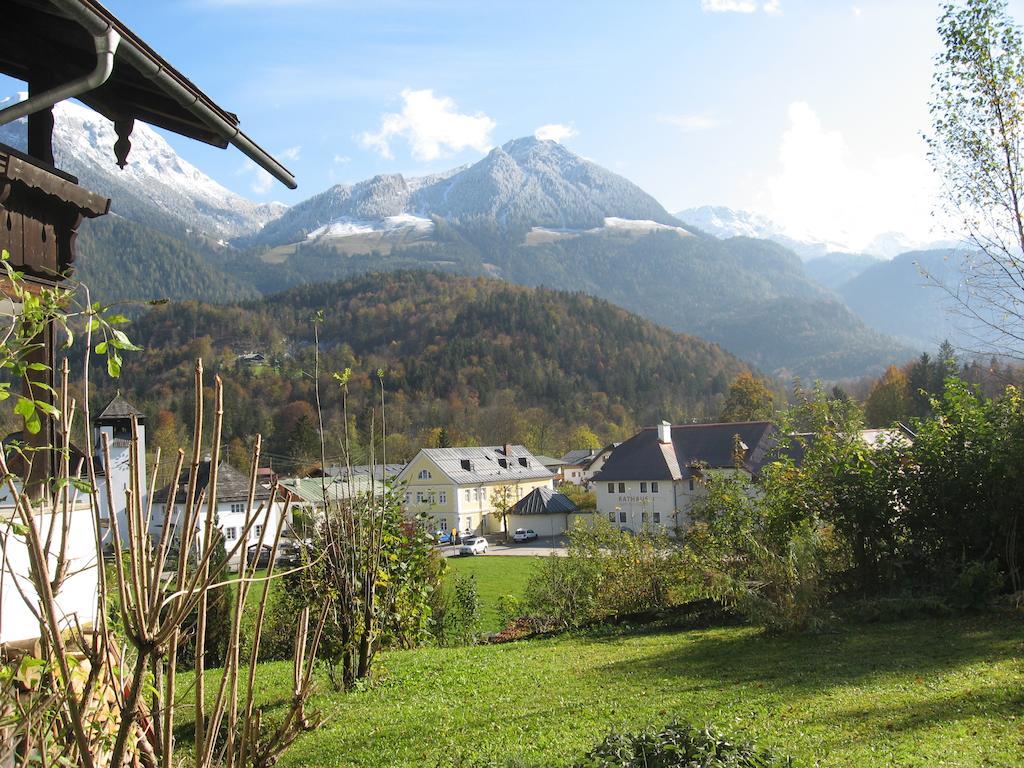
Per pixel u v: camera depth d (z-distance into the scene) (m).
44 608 2.79
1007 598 14.23
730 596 16.69
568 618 21.14
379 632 12.34
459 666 14.09
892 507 16.06
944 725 7.99
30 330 3.54
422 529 13.65
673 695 10.27
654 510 63.22
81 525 5.97
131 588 3.04
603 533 22.80
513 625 22.75
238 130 7.06
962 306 15.93
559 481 98.00
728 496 18.92
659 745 5.89
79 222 7.06
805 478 17.20
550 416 120.56
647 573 21.34
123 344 3.62
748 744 6.10
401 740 9.16
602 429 120.12
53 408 3.29
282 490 3.76
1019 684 9.28
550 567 22.91
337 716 10.45
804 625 14.04
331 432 12.51
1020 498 14.72
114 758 2.66
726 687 10.44
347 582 11.45
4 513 5.30
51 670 3.04
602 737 8.29
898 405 77.19
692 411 127.50
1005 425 15.49
